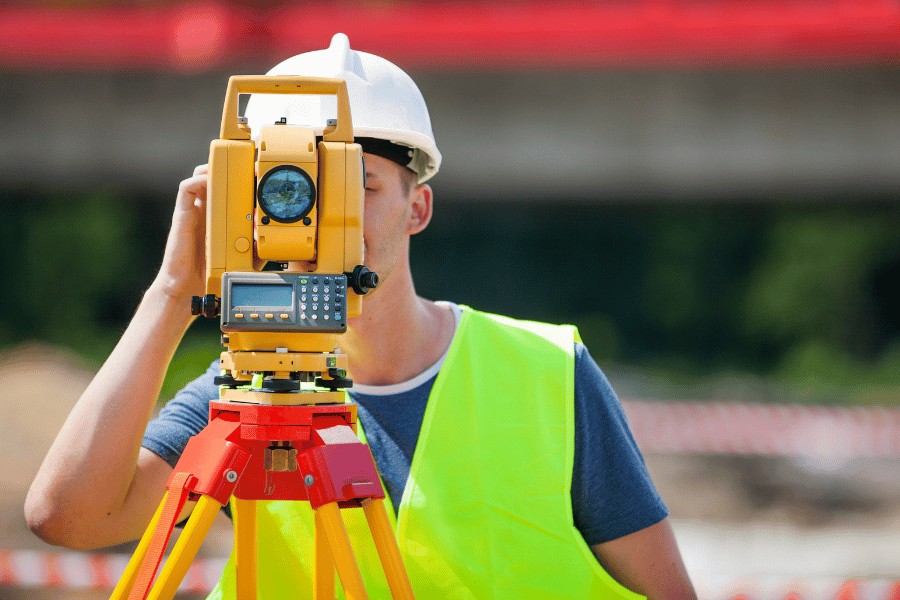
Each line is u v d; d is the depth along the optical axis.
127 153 51.56
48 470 4.81
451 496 5.22
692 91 48.31
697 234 64.12
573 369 5.47
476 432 5.31
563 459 5.30
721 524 22.19
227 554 16.53
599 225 66.25
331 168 4.33
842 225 60.41
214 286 4.38
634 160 49.28
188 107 50.75
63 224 55.16
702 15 41.56
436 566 5.13
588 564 5.23
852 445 27.31
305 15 42.97
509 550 5.18
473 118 48.88
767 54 42.03
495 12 44.09
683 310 64.00
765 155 48.81
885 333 59.50
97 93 50.69
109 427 4.75
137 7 46.50
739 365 60.38
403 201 5.25
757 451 26.64
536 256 67.81
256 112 5.43
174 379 26.52
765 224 62.31
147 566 4.15
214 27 41.03
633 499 5.34
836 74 47.59
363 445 4.34
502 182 50.69
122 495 4.87
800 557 19.27
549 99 48.62
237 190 4.33
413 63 45.56
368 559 5.18
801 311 60.34
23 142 51.31
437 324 5.60
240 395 4.37
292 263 4.52
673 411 29.38
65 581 11.25
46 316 54.28
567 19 41.59
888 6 41.16
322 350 4.29
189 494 4.38
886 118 47.84
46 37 42.84
